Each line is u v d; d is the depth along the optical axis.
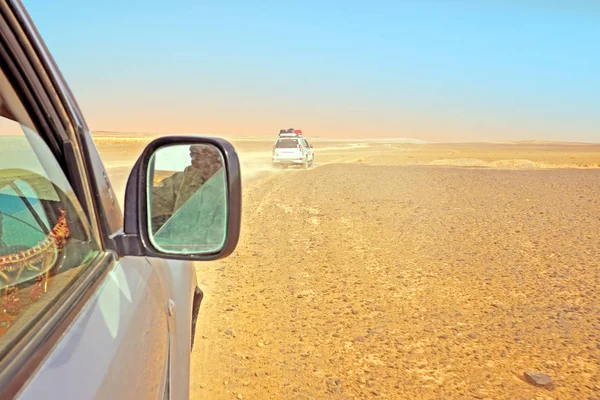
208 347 4.71
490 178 21.86
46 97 1.67
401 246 8.66
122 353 1.47
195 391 3.95
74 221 1.68
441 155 54.31
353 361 4.46
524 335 4.94
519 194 15.84
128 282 1.82
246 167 28.91
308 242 9.00
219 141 1.90
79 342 1.30
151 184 1.92
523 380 4.11
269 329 5.13
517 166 33.59
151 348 1.78
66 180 1.72
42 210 1.58
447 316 5.43
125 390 1.40
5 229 1.42
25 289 1.38
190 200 1.94
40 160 1.62
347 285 6.51
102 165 2.01
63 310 1.35
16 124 1.58
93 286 1.57
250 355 4.57
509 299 5.95
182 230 1.93
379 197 14.88
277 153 28.11
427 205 13.31
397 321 5.31
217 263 7.59
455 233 9.71
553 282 6.57
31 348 1.15
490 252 8.20
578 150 90.56
